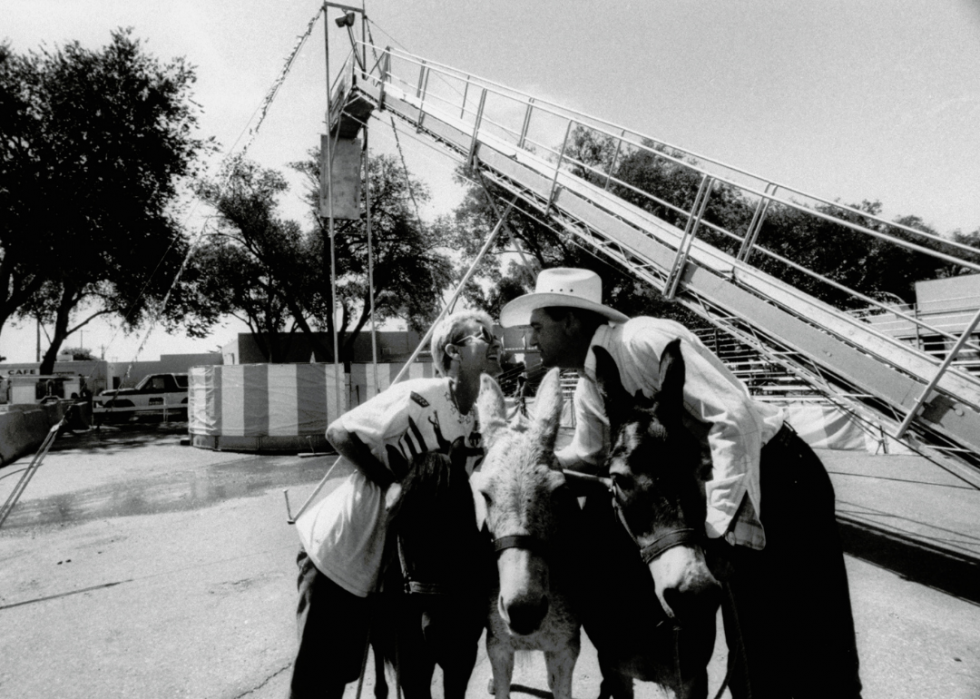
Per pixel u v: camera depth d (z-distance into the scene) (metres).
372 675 3.93
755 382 15.28
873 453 12.49
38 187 23.02
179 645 4.61
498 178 11.06
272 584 5.88
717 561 2.21
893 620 4.70
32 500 10.69
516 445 2.34
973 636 4.36
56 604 5.61
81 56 23.11
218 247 31.89
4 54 22.62
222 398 15.51
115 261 25.25
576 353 3.12
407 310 38.69
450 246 32.53
